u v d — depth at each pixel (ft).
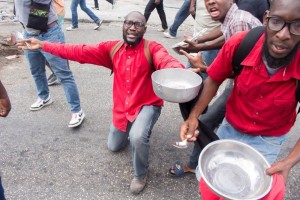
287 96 5.23
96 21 21.98
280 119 5.66
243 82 5.47
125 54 8.08
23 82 14.62
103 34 21.44
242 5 7.92
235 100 5.99
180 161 9.87
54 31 10.32
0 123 11.48
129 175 9.30
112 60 8.37
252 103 5.63
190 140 6.00
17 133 10.98
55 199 8.41
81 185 8.89
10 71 15.67
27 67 16.17
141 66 7.97
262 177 5.19
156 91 6.13
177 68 6.73
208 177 5.28
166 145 10.61
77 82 14.78
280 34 4.46
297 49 4.75
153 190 8.77
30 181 8.96
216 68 5.85
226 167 5.48
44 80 12.00
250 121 5.94
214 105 8.32
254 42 5.20
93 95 13.69
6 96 6.30
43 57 11.34
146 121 8.10
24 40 8.61
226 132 6.51
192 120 6.09
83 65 16.61
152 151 10.28
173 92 5.85
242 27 7.14
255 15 7.95
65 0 28.50
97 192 8.67
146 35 21.39
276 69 5.07
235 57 5.42
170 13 26.91
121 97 8.61
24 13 9.80
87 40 20.22
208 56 10.43
